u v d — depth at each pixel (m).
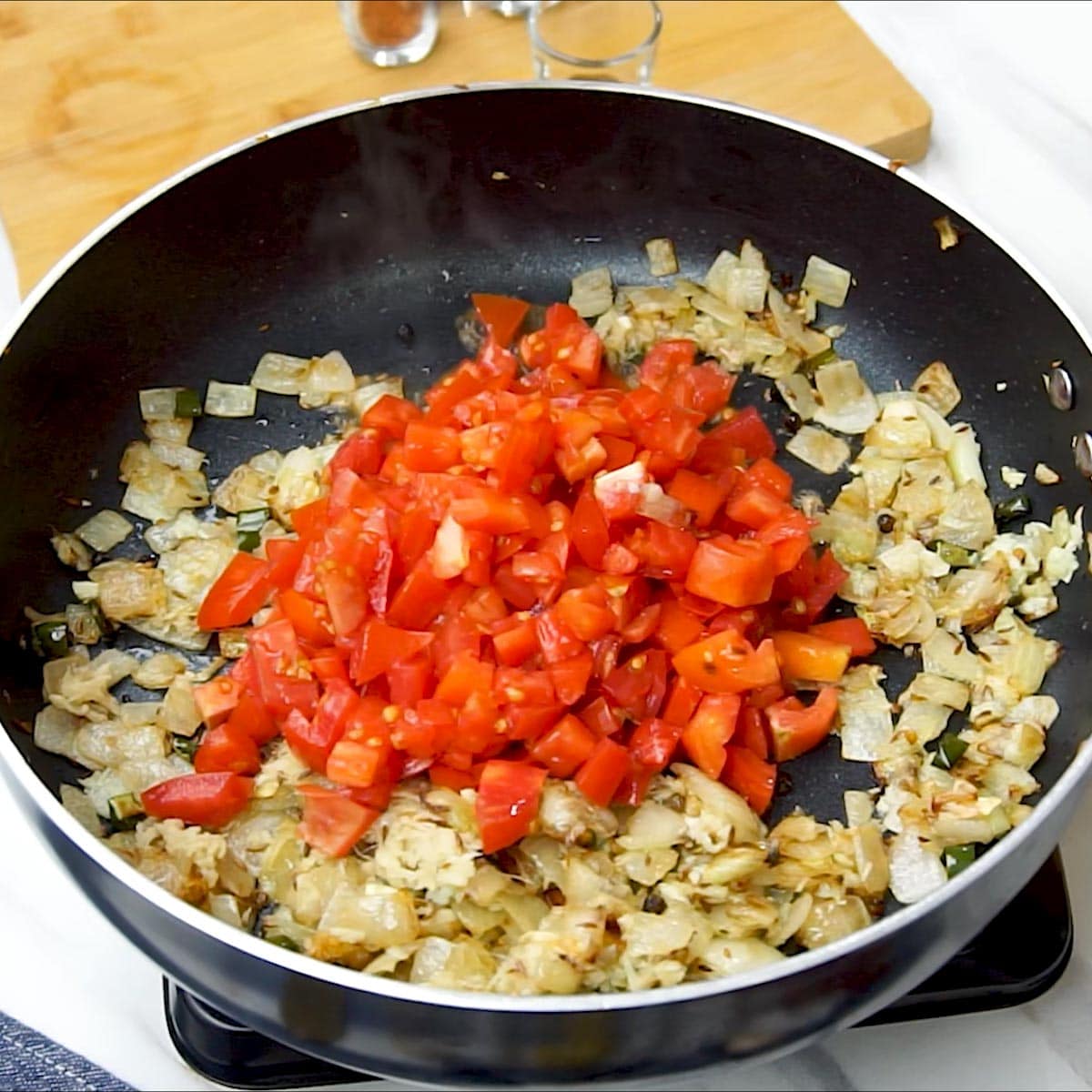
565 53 0.98
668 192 0.92
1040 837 0.74
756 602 0.82
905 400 0.89
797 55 0.96
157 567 0.86
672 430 0.85
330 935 0.77
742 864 0.79
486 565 0.82
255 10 0.98
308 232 0.91
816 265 0.91
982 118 0.97
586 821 0.79
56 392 0.87
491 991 0.76
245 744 0.82
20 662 0.83
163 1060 0.79
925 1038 0.79
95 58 0.96
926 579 0.85
